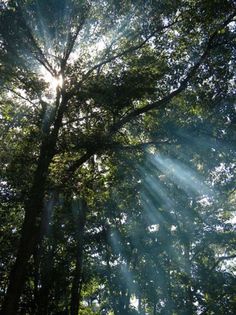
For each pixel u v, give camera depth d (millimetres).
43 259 19703
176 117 17734
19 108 16875
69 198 17812
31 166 16188
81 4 15820
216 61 16672
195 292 23125
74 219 20578
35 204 14703
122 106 14969
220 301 21984
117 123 16234
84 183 17109
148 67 16219
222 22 16219
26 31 15359
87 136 15406
